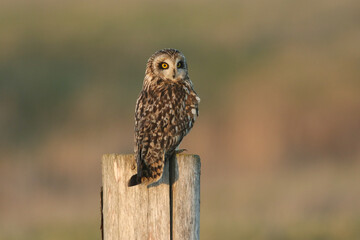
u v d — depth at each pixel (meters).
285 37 41.19
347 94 31.22
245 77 34.94
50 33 43.72
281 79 33.69
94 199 20.06
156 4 49.41
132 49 41.00
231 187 19.20
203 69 36.94
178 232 5.21
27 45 41.34
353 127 29.36
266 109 30.19
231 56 38.56
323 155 27.42
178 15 46.81
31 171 23.31
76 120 30.31
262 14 45.84
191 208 5.23
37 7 48.31
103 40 42.38
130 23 45.66
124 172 5.20
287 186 18.66
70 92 33.91
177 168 5.21
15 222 16.14
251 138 27.92
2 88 33.94
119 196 5.20
